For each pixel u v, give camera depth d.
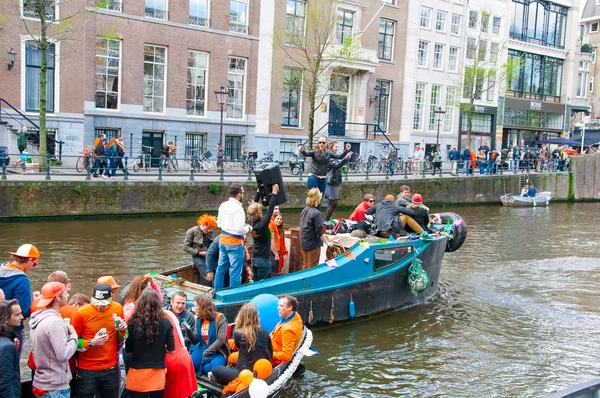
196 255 9.52
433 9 38.75
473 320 10.83
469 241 18.98
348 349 9.13
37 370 5.17
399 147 37.72
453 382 8.22
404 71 37.47
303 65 29.47
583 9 58.09
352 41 29.36
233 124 29.19
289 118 32.06
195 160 24.52
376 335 9.77
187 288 8.57
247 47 29.19
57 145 23.23
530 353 9.38
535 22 46.88
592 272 14.82
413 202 11.78
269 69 30.39
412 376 8.34
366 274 10.30
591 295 12.70
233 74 29.22
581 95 52.25
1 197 17.09
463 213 27.03
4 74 21.98
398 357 8.97
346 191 24.45
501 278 13.97
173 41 26.75
